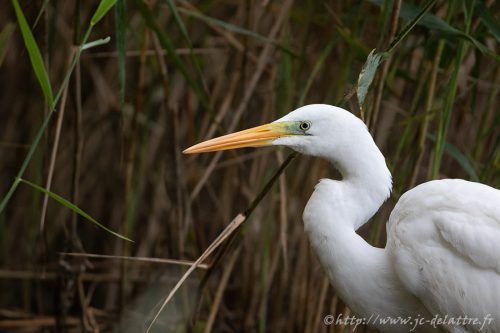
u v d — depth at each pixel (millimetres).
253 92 10898
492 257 6023
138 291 11969
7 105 12727
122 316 10594
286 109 9492
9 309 12570
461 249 6090
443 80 7898
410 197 6477
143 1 7652
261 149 10469
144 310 11562
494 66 9086
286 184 10742
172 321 11227
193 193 10227
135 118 9641
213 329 11375
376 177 6250
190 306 11344
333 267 6453
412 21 6109
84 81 12859
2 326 11273
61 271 9180
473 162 8758
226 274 9805
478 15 7285
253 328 11094
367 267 6426
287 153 10266
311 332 9719
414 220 6332
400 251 6305
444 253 6168
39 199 11727
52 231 12578
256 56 10914
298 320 10266
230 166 11250
